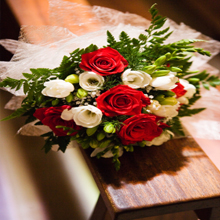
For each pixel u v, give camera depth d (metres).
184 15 1.65
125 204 0.79
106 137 0.83
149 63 0.85
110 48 0.80
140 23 1.00
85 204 1.01
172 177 0.83
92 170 0.83
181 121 0.93
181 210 0.81
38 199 1.01
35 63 0.86
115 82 0.82
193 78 0.90
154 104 0.82
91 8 0.99
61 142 0.84
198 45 1.04
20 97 0.90
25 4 1.39
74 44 0.87
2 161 1.05
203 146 1.16
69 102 0.82
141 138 0.81
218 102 0.95
